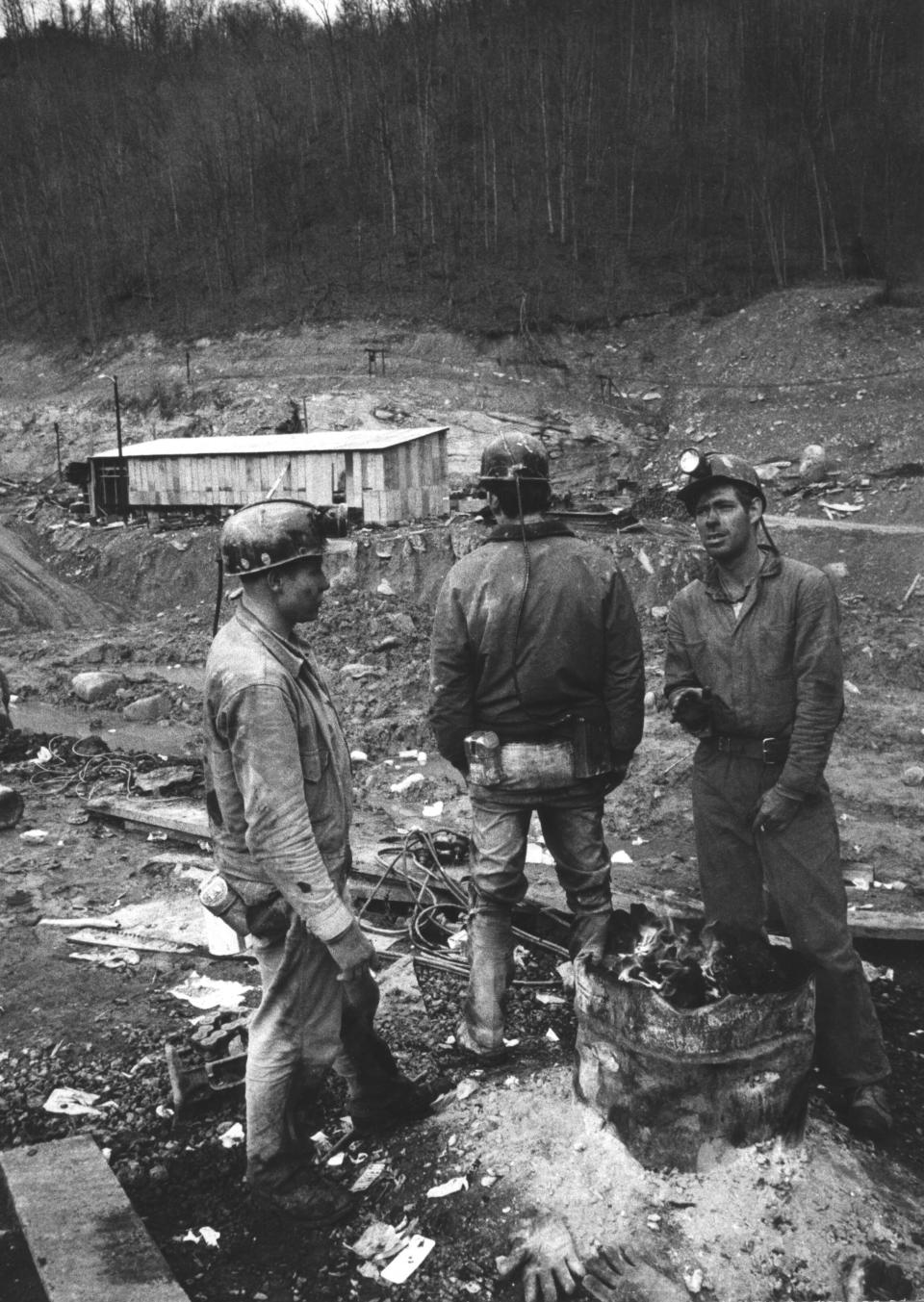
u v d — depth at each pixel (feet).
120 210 178.91
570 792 12.89
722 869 13.08
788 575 12.19
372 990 11.14
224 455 85.92
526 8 203.62
